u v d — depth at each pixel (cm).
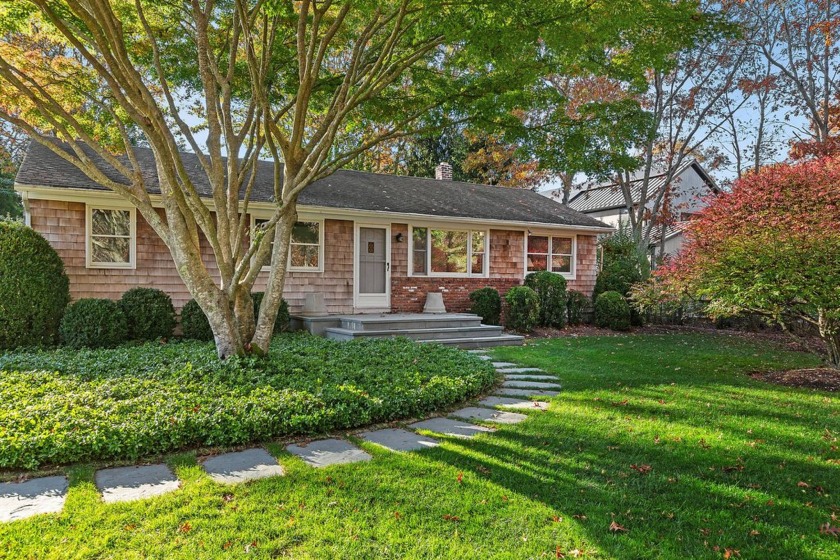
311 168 618
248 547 262
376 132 1736
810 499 333
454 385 584
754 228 730
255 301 1005
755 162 2003
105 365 607
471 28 504
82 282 927
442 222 1295
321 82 712
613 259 1653
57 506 312
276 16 592
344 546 266
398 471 366
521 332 1268
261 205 1044
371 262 1222
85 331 813
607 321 1414
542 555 261
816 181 732
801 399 606
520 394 621
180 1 654
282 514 299
